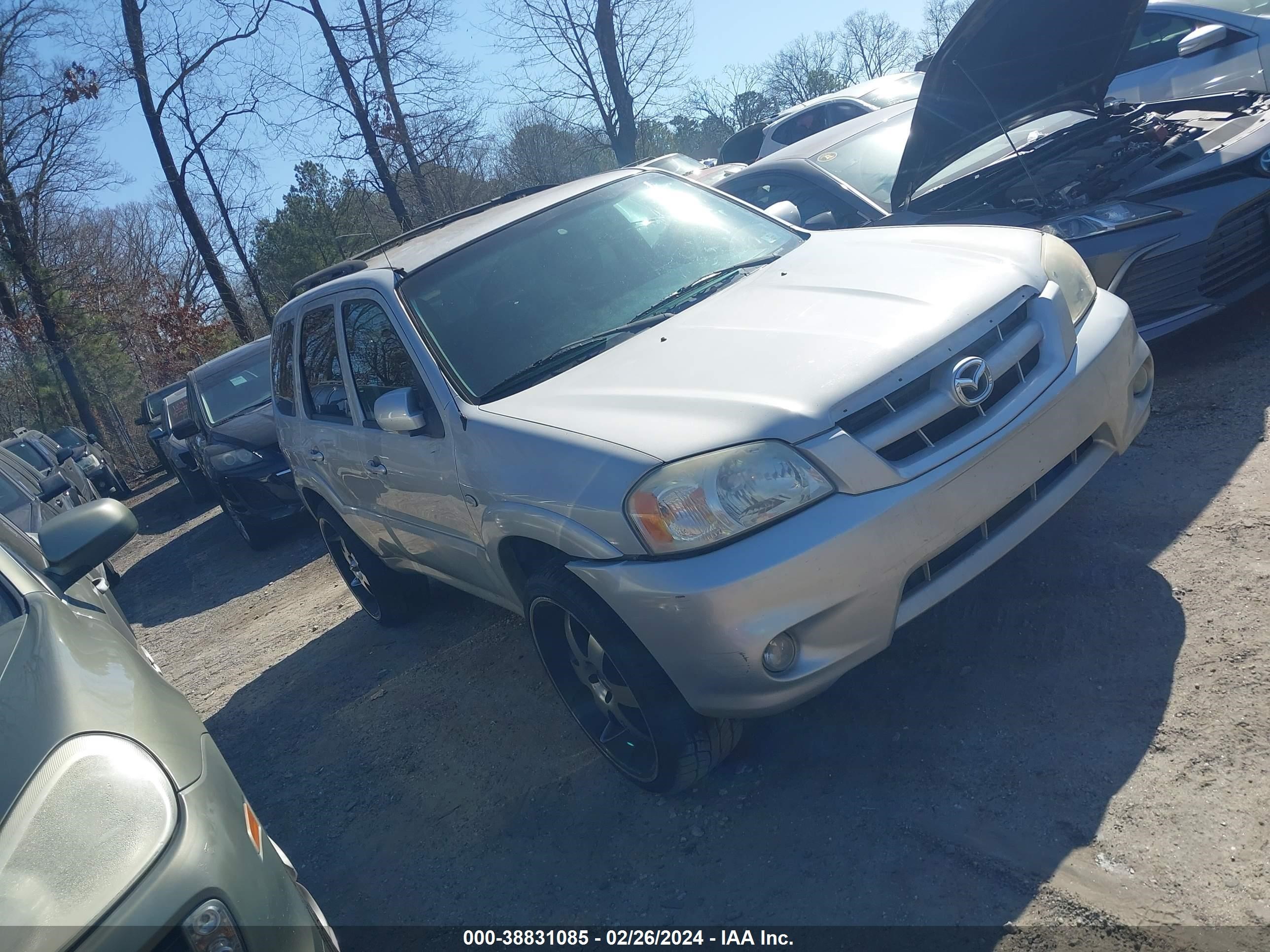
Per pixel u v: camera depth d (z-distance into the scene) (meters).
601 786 3.39
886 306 3.13
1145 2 4.82
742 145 13.39
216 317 32.69
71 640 2.53
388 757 4.13
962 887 2.46
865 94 10.99
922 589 2.83
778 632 2.62
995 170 5.41
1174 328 4.56
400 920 3.07
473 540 3.61
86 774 2.03
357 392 4.31
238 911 1.98
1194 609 3.14
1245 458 3.88
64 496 9.89
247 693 5.57
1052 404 3.01
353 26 21.78
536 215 4.25
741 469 2.65
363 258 5.03
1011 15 4.47
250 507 9.01
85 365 31.12
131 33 22.80
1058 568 3.61
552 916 2.86
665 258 4.02
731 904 2.66
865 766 3.01
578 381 3.28
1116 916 2.25
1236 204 4.45
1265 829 2.33
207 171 25.38
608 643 2.89
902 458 2.77
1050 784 2.68
